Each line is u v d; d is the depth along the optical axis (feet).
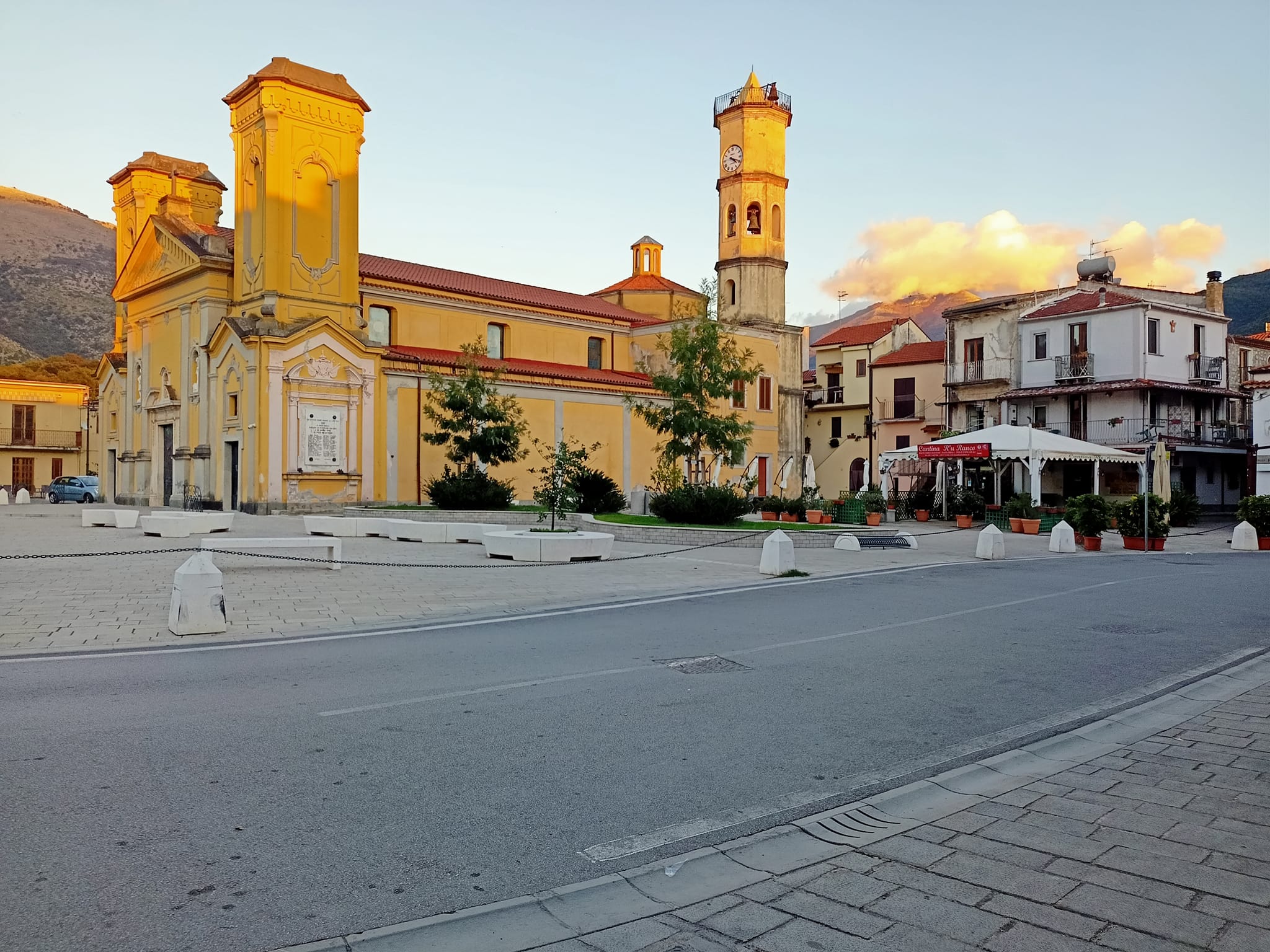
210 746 19.34
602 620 37.37
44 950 11.07
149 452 134.10
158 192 152.87
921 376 176.65
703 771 18.34
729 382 88.69
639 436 147.64
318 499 109.29
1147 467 81.41
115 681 25.43
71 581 46.98
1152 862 13.92
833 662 29.35
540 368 141.90
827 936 11.70
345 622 36.22
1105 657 30.66
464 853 14.19
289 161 109.29
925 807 16.52
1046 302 148.66
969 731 21.58
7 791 16.46
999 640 33.63
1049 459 104.58
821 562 63.67
